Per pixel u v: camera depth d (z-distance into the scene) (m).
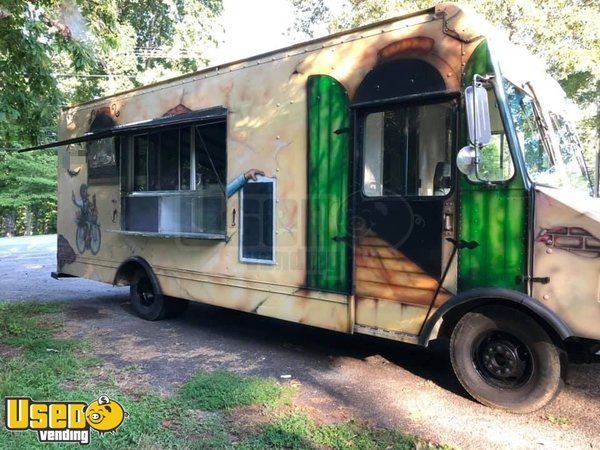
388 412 3.70
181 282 6.07
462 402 3.91
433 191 3.94
